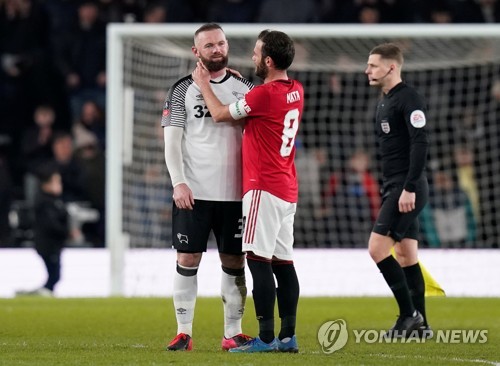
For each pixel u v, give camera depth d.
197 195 22.62
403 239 27.39
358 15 62.22
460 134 55.44
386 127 26.78
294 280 22.44
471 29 45.56
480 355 22.59
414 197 26.22
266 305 22.00
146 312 34.97
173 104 22.72
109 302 39.34
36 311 35.25
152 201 50.59
